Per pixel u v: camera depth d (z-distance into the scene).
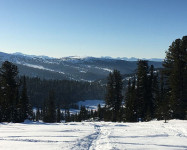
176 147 14.55
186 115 36.00
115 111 54.19
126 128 26.58
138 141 16.75
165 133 21.25
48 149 13.52
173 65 38.50
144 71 47.66
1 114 46.59
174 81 36.88
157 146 14.79
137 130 24.08
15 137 18.52
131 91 49.38
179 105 36.91
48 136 19.11
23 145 14.84
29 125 32.12
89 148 14.02
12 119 47.16
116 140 17.11
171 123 30.19
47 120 80.56
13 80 47.91
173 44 38.03
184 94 36.91
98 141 16.62
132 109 47.12
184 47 37.03
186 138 18.33
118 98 55.16
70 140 16.84
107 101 55.19
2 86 46.62
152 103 47.91
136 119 46.81
